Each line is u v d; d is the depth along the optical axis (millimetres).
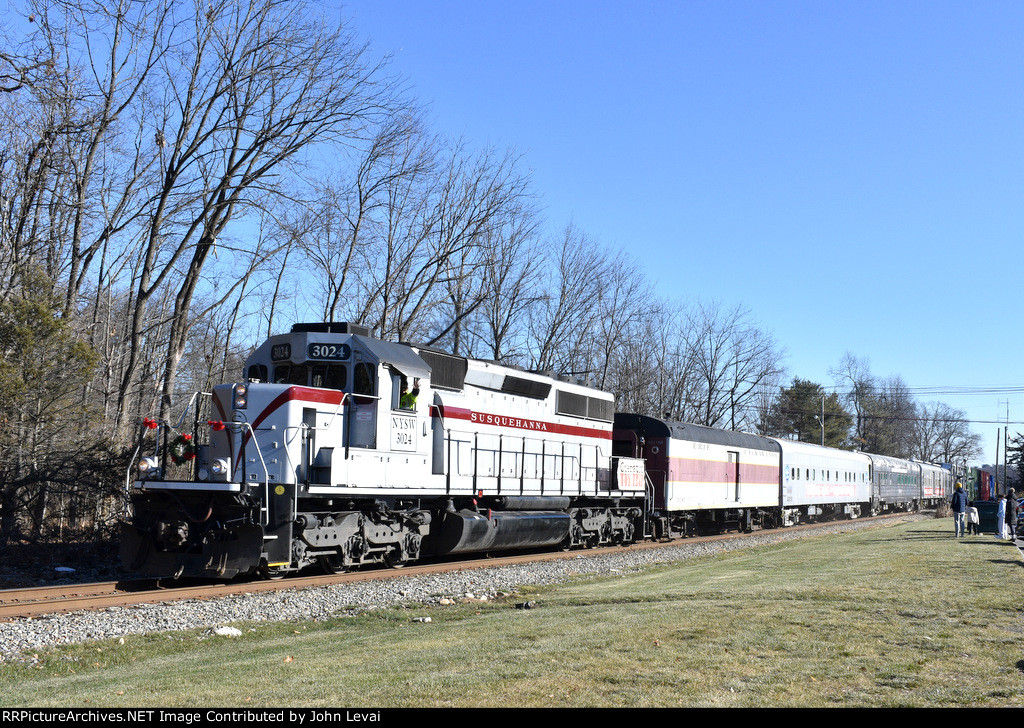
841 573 15836
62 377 20688
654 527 28016
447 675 7746
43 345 20266
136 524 15250
